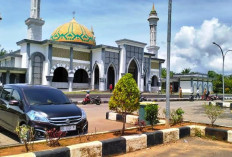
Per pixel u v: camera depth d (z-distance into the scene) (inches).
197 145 245.8
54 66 1111.0
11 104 247.4
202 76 1899.6
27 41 1047.0
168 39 325.7
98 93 1063.0
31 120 221.9
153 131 265.9
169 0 327.0
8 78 1011.9
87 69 1264.8
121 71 1299.2
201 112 574.9
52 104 256.4
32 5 1226.6
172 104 852.0
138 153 213.2
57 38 1343.5
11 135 272.8
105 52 1240.2
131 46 1338.6
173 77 1921.8
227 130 265.3
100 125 355.9
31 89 272.4
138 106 251.0
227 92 2347.4
